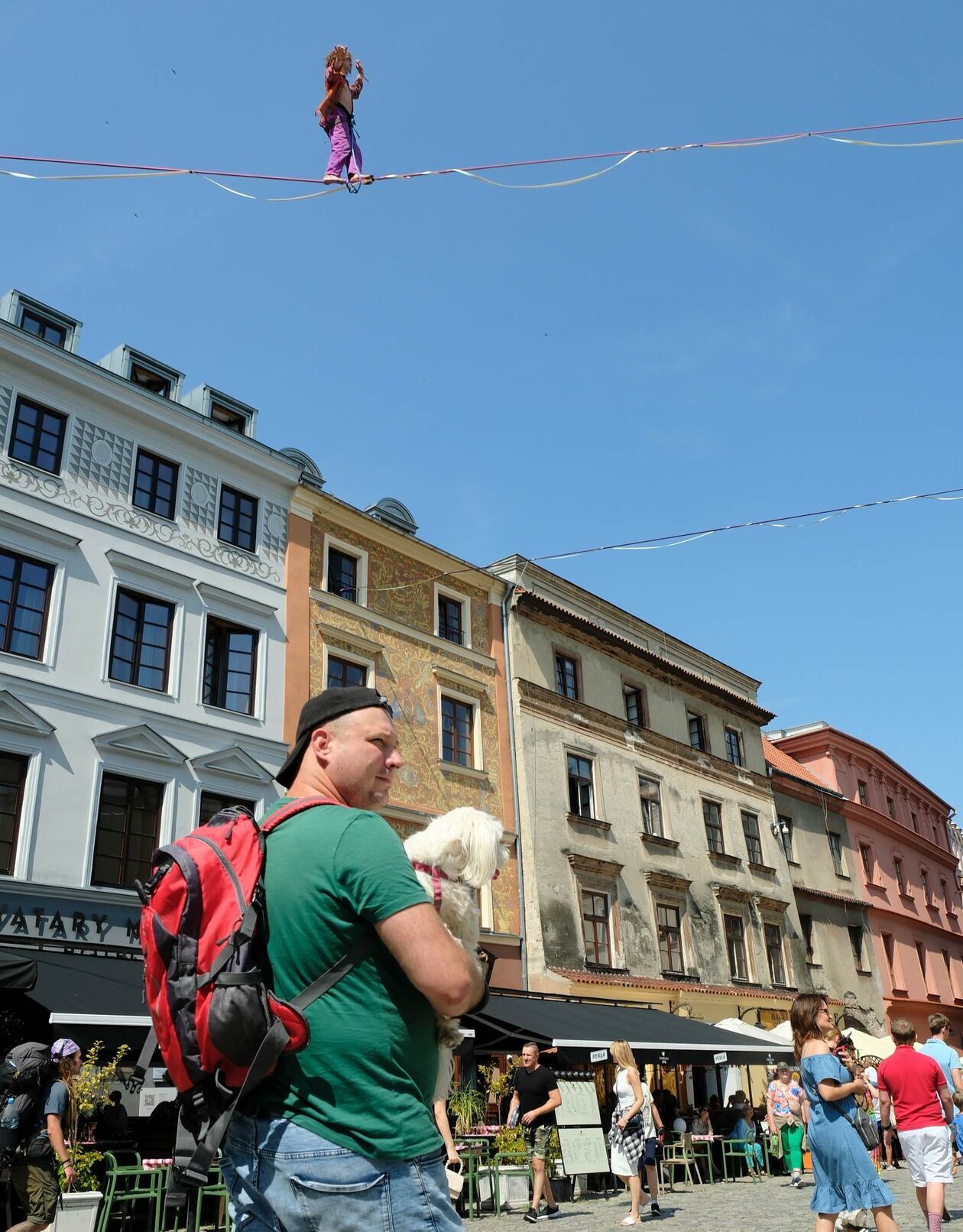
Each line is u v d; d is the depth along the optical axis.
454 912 2.62
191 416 20.61
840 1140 6.55
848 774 43.31
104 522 18.80
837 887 38.22
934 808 52.12
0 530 17.20
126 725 18.05
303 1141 1.95
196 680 19.44
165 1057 2.02
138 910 17.16
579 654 29.20
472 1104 17.34
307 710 2.54
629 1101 12.05
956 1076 10.53
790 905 33.91
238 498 21.62
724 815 32.56
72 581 17.98
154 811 18.16
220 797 19.17
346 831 2.13
